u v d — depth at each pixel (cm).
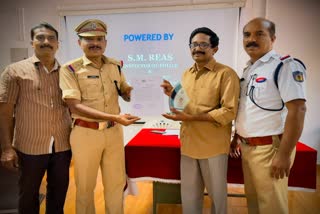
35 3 348
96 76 154
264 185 132
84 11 338
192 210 155
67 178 170
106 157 161
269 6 309
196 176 153
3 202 204
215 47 147
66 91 145
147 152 173
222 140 144
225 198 147
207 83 145
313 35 310
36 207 168
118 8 331
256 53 138
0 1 352
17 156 161
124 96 171
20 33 355
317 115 321
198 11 316
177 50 329
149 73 340
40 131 156
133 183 179
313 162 152
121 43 340
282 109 130
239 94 145
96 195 248
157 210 224
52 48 156
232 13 310
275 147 130
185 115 142
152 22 329
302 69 126
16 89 155
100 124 152
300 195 244
